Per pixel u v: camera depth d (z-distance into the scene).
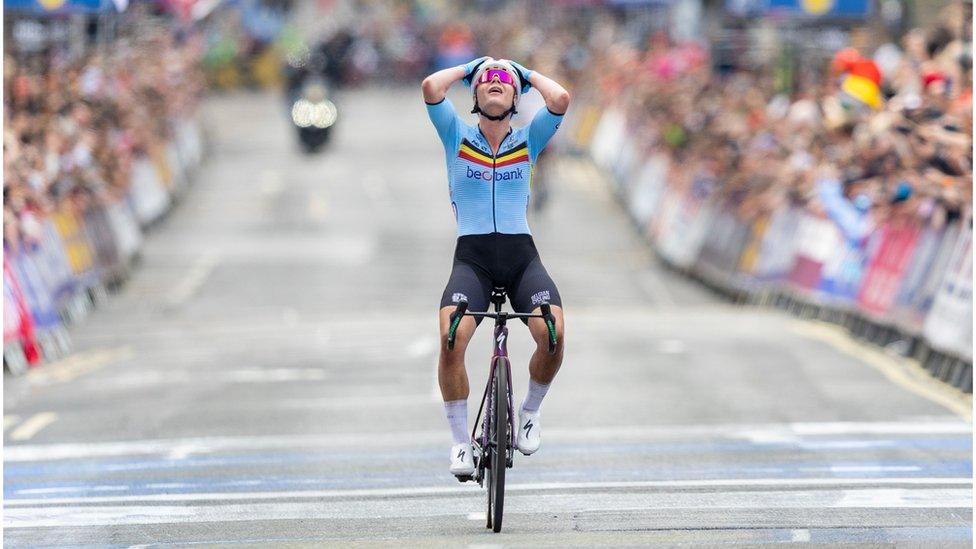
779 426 36.16
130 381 46.84
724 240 76.06
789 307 65.69
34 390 45.84
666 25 144.88
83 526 26.53
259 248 90.38
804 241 64.62
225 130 160.38
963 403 39.94
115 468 32.50
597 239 95.94
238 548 24.22
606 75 144.12
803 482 29.14
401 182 122.00
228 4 180.62
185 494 29.41
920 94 54.03
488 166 24.70
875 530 24.61
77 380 47.66
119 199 80.88
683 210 85.00
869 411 38.19
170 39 134.25
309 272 81.56
